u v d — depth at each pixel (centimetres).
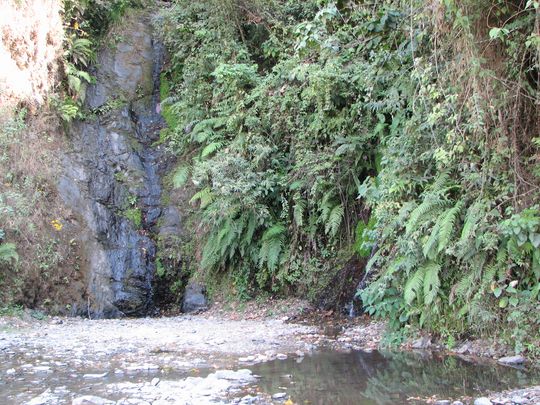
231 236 970
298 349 634
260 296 995
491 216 586
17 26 1081
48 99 1143
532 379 473
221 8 1165
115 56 1359
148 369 519
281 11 1155
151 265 1116
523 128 601
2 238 916
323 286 925
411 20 661
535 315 550
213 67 1167
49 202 1052
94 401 391
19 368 520
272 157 986
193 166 1127
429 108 679
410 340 654
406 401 410
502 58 593
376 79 822
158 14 1357
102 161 1200
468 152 634
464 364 544
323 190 928
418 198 710
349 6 919
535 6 498
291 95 966
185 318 956
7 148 1031
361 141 890
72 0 1250
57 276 991
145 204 1198
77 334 741
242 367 532
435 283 613
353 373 506
